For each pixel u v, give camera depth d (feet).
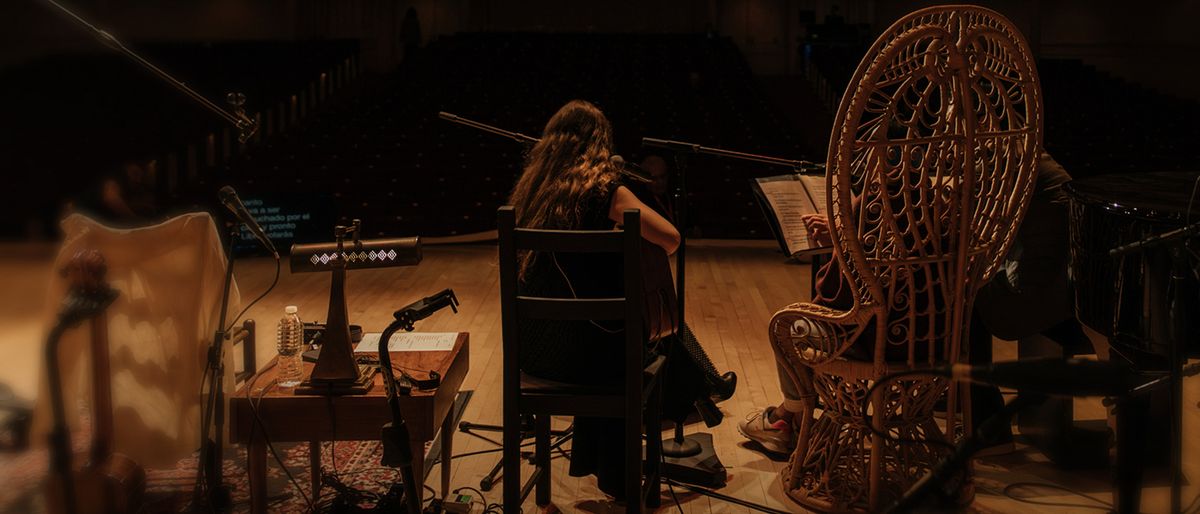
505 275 8.45
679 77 46.83
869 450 11.19
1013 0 56.54
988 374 4.74
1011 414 4.85
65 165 32.30
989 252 9.73
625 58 51.03
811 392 10.31
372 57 59.98
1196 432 11.78
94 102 40.32
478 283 22.86
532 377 9.23
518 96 41.96
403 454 8.32
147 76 44.45
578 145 9.42
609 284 9.22
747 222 28.96
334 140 33.99
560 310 8.44
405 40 55.52
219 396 9.77
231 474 11.10
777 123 38.37
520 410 8.80
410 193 29.30
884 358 9.47
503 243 8.39
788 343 10.14
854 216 9.38
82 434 11.43
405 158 31.83
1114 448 11.32
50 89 41.88
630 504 8.73
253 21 57.41
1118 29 55.11
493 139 34.68
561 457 11.73
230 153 38.52
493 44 53.88
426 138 34.45
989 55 9.25
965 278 9.30
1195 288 8.57
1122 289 9.09
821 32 56.03
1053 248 11.05
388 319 19.17
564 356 9.08
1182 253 7.99
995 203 9.61
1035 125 9.36
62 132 36.17
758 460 11.65
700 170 31.30
